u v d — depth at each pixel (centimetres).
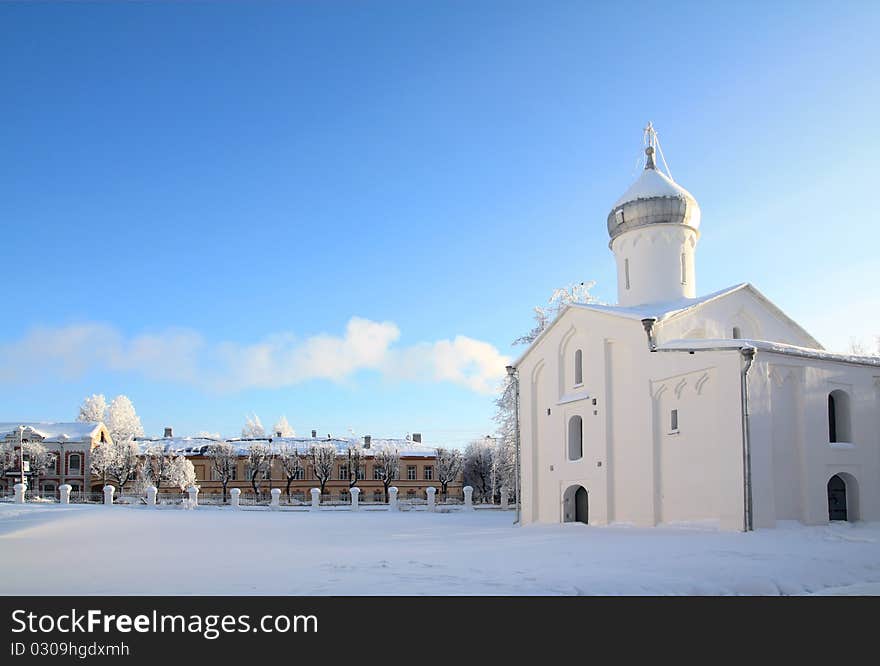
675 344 3062
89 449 8931
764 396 2758
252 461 9400
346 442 9938
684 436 3005
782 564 1748
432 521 4019
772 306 3553
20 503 5075
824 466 2881
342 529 3228
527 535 2805
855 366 3034
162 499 7088
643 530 2953
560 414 3875
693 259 3878
